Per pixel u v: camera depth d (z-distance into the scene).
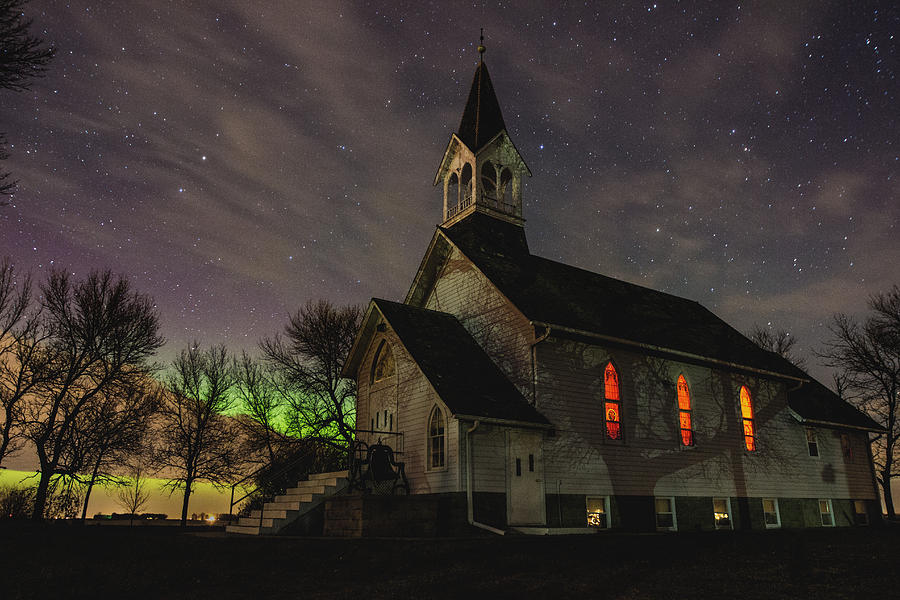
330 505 18.09
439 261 26.89
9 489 30.78
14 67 13.46
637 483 22.19
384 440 22.84
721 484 24.66
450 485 18.77
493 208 29.72
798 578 11.28
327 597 10.80
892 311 36.69
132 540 15.65
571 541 14.63
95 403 31.67
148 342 32.62
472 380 20.89
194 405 38.75
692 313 31.62
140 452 35.34
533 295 23.56
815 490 28.11
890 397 37.59
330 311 37.41
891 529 19.33
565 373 21.72
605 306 25.92
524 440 20.09
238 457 37.81
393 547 14.03
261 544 15.08
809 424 28.67
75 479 31.84
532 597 10.48
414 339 21.94
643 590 10.64
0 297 29.81
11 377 29.69
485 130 31.05
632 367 23.61
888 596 9.89
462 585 11.25
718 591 10.47
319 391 35.81
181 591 11.46
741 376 27.19
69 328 30.66
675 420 24.12
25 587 11.23
